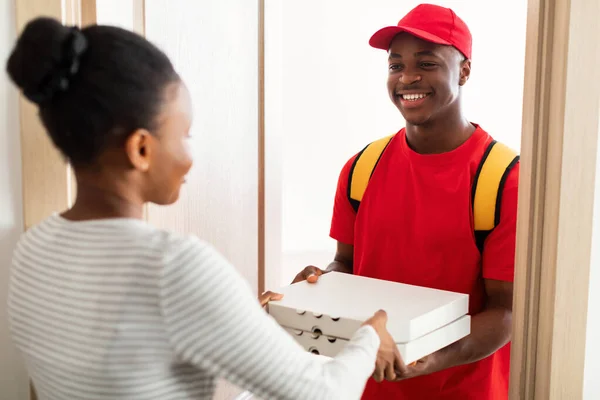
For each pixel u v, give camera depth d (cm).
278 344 72
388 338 95
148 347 68
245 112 194
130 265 70
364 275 146
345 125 470
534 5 106
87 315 70
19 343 79
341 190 154
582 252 109
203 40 169
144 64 72
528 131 110
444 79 132
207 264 69
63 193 123
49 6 117
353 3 454
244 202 198
